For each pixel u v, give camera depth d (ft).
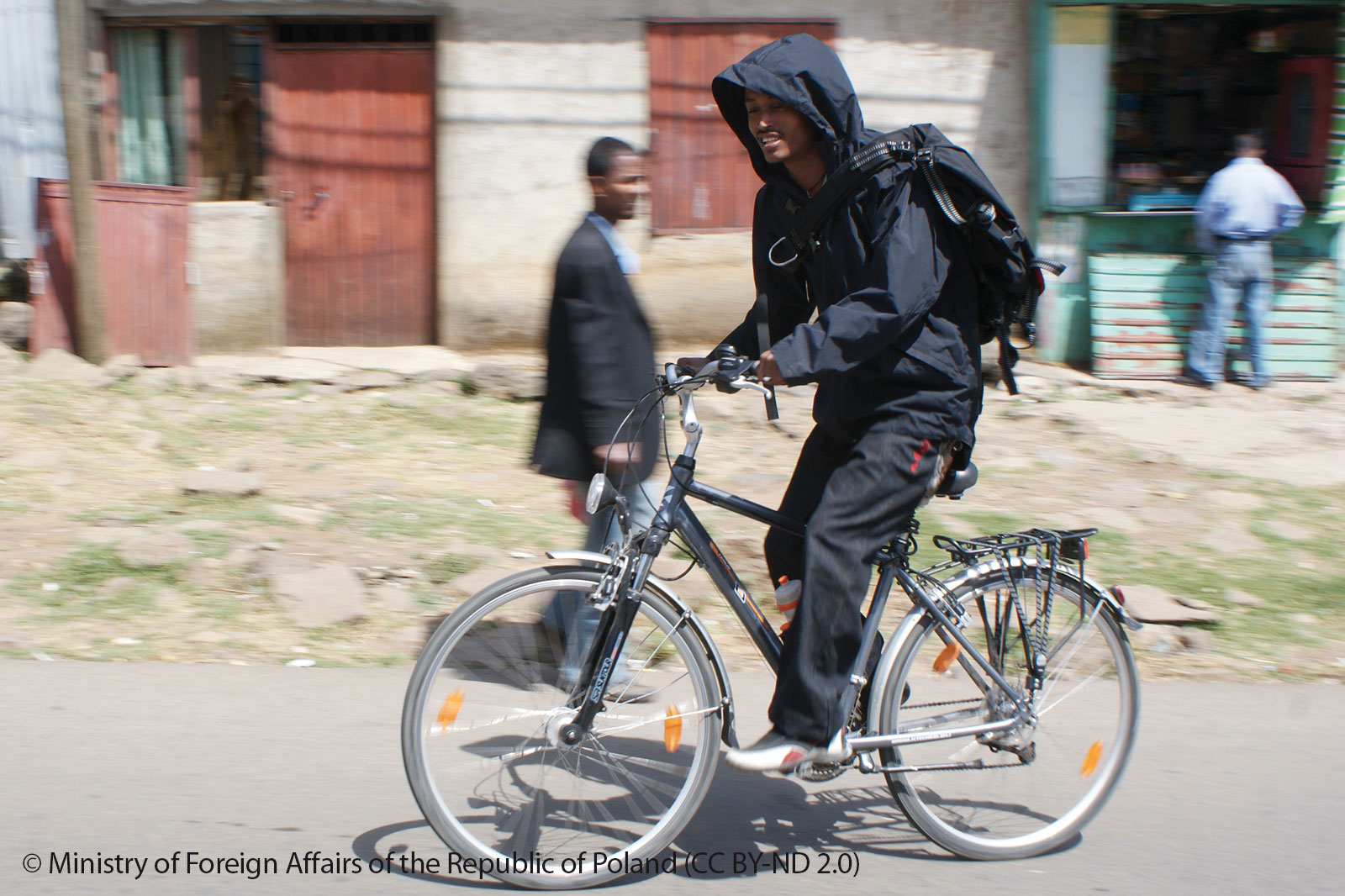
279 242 30.86
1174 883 10.05
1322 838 10.85
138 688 13.16
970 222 9.51
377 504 19.30
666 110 30.40
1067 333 31.27
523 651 9.94
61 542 17.10
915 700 10.63
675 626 9.89
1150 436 25.50
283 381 27.71
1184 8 30.81
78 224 27.04
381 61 30.45
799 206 10.19
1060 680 10.79
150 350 28.32
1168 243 31.17
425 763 9.67
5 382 25.64
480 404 26.81
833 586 9.59
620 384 12.62
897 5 30.14
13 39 31.45
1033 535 10.62
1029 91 30.63
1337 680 14.78
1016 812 10.65
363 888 9.53
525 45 30.01
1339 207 30.83
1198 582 17.49
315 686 13.41
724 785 11.64
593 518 13.04
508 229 30.71
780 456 22.90
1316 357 30.91
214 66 30.89
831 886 9.83
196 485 19.56
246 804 10.80
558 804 9.98
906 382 9.69
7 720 12.25
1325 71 31.40
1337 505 21.25
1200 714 13.52
